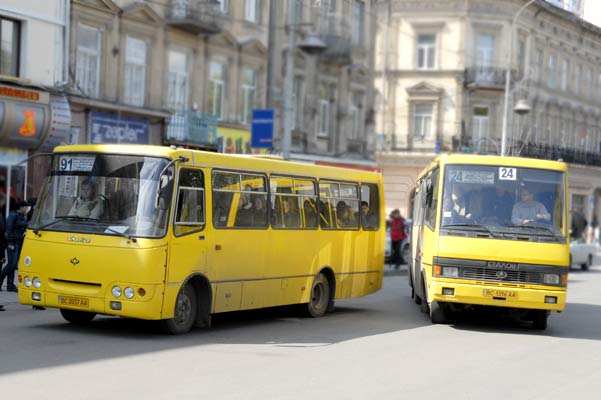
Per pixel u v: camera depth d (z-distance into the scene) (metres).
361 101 47.78
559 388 11.62
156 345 13.73
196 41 35.16
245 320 18.11
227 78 36.97
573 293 28.72
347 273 20.25
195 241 14.92
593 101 41.09
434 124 58.62
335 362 12.89
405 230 36.16
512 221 17.23
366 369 12.38
